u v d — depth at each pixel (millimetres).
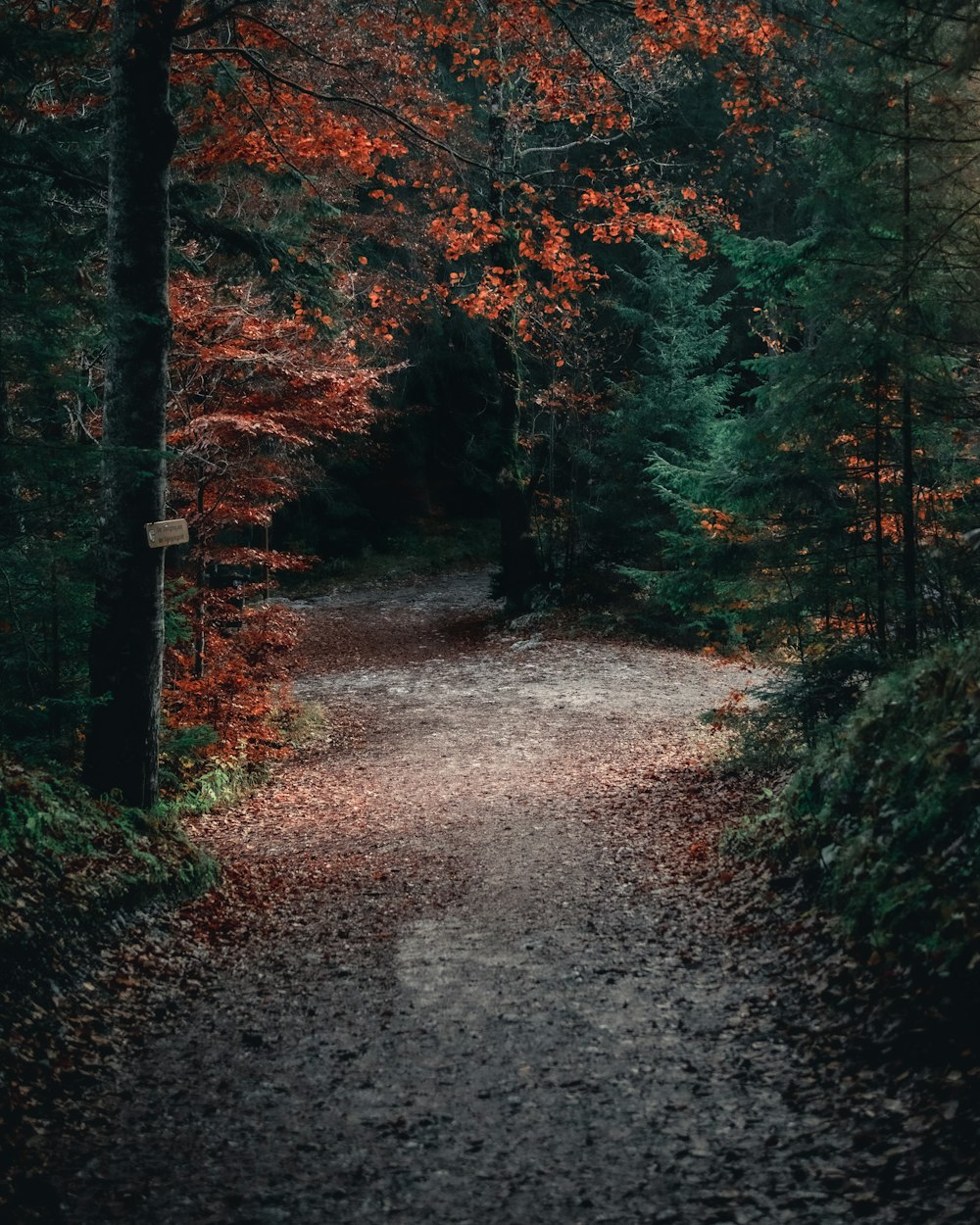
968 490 10836
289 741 17297
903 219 9133
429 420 39656
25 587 8844
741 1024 5898
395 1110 5242
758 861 8633
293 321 15008
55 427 11234
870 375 10102
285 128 13000
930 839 6344
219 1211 4336
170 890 8602
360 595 33375
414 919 8500
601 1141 4809
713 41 11578
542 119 20406
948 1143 4246
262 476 15672
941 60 8320
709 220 14086
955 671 7293
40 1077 5410
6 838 7168
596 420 27891
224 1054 5977
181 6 9734
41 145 10500
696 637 23656
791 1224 3965
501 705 19609
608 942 7602
